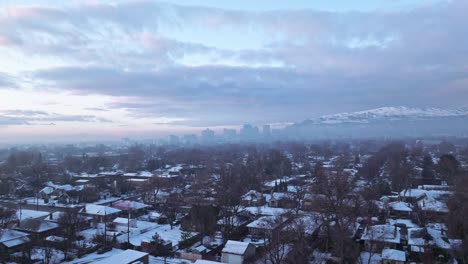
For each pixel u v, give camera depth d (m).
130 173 180.88
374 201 92.69
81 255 65.00
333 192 77.44
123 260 57.59
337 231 65.62
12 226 76.25
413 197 105.62
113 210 94.75
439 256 62.88
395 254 61.38
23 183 145.12
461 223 67.50
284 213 80.69
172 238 77.25
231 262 61.97
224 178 126.12
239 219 85.69
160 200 117.81
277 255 59.16
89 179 155.75
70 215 76.75
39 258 62.38
